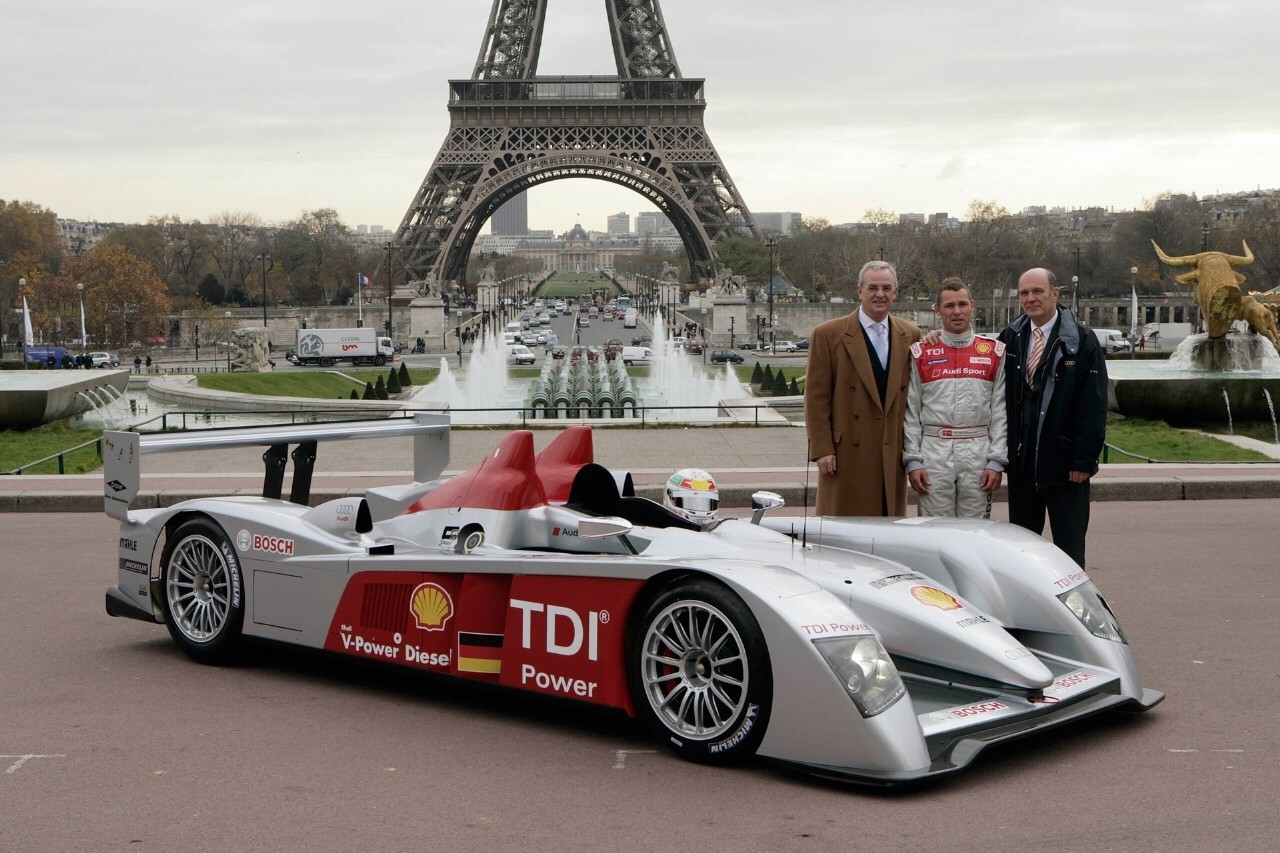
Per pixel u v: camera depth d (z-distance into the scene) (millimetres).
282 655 7516
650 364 84562
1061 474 7539
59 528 12195
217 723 6098
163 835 4656
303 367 88938
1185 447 19609
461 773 5367
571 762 5520
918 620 5773
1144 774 5324
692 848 4531
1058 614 6121
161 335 120562
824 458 7953
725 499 13750
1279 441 22203
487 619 6184
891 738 5016
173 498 13219
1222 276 27938
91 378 31000
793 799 5039
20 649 7594
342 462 17734
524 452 6852
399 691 6695
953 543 6508
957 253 158500
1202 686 6738
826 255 182000
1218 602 8797
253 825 4758
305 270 182625
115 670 7117
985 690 5629
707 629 5512
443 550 6777
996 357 7758
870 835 4645
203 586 7355
